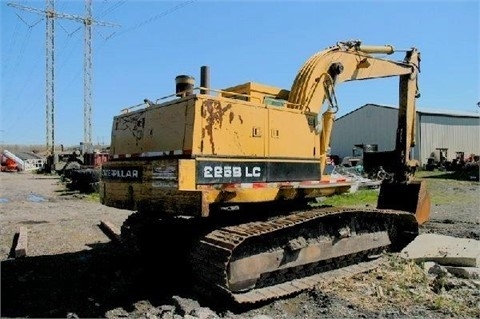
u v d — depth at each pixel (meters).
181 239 7.43
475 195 20.53
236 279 5.81
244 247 5.97
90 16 43.44
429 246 8.41
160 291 6.37
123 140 7.54
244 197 6.36
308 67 8.06
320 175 7.78
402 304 5.78
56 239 10.49
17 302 5.92
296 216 6.63
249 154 6.54
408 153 10.12
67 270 7.55
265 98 7.21
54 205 17.98
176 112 6.29
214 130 6.14
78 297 6.14
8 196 21.89
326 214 6.68
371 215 7.84
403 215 8.39
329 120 8.14
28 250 9.23
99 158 28.42
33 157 66.94
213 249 5.59
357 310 5.57
